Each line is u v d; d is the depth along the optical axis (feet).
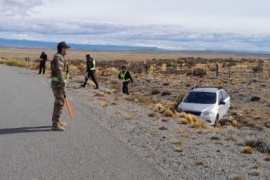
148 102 66.95
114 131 34.45
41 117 37.06
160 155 27.94
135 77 151.02
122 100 63.21
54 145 26.99
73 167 22.29
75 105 48.60
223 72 181.16
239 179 23.76
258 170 26.94
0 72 100.94
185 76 161.79
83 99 56.75
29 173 20.77
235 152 33.30
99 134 31.78
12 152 24.66
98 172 21.70
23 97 51.11
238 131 58.75
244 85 128.26
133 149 28.19
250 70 195.93
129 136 33.30
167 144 32.14
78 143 28.07
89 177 20.72
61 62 30.53
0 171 20.86
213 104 66.03
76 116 39.91
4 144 26.53
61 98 31.24
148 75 160.86
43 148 26.03
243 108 88.69
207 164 26.86
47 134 30.22
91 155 25.12
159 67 212.64
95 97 61.41
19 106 43.34
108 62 277.85
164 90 115.75
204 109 63.67
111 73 163.94
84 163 23.22
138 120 43.55
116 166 23.13
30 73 105.09
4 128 31.63
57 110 31.42
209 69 197.16
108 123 38.24
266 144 37.88
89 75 76.13
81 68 157.99
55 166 22.25
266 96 104.99
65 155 24.68
